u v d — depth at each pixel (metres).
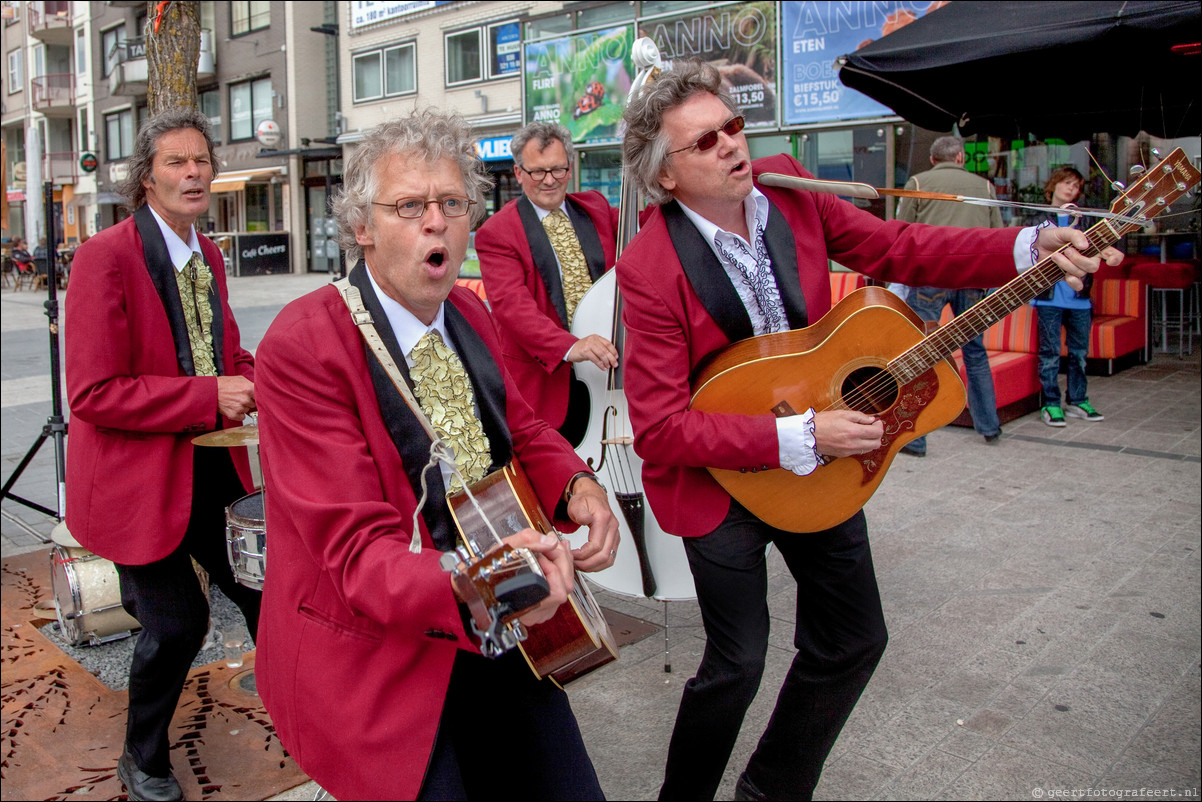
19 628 3.89
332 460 1.50
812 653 2.29
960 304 6.18
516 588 1.32
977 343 5.90
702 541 2.20
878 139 8.97
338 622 1.54
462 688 1.75
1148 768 2.62
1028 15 4.91
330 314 1.57
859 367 2.17
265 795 2.68
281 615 1.59
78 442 2.65
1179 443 5.86
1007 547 4.30
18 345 12.34
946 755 2.72
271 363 1.53
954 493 5.09
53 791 2.70
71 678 3.44
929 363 2.18
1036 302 6.39
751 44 9.66
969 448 5.95
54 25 32.97
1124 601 3.69
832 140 9.33
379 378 1.59
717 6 9.97
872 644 2.25
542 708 1.78
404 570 1.39
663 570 3.11
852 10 8.75
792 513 2.19
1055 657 3.28
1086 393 6.71
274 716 1.61
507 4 18.52
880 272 2.33
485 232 3.90
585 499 1.74
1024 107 5.62
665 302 2.14
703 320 2.17
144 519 2.57
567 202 4.08
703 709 2.20
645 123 2.11
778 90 9.46
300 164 25.47
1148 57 4.76
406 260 1.55
